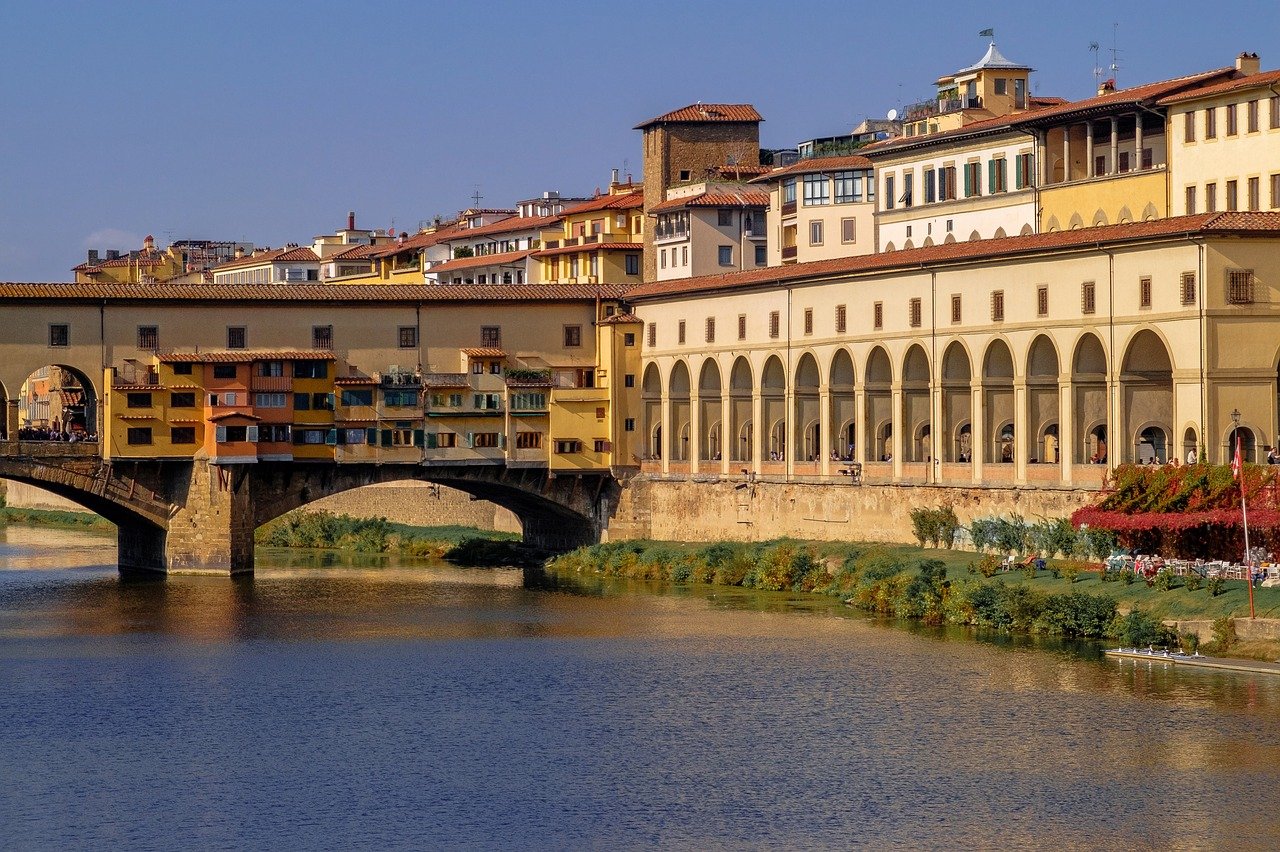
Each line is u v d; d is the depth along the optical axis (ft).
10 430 618.85
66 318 622.54
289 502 645.92
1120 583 473.26
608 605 558.97
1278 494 451.94
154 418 624.18
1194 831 326.03
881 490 583.99
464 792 354.13
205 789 357.41
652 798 349.20
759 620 520.01
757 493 633.61
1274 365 489.67
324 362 641.81
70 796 353.51
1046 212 608.60
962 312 558.15
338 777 364.17
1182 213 556.10
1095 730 382.01
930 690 419.54
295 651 483.51
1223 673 421.59
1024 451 536.42
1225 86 538.88
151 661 470.39
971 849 320.70
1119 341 509.76
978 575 510.99
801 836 328.08
